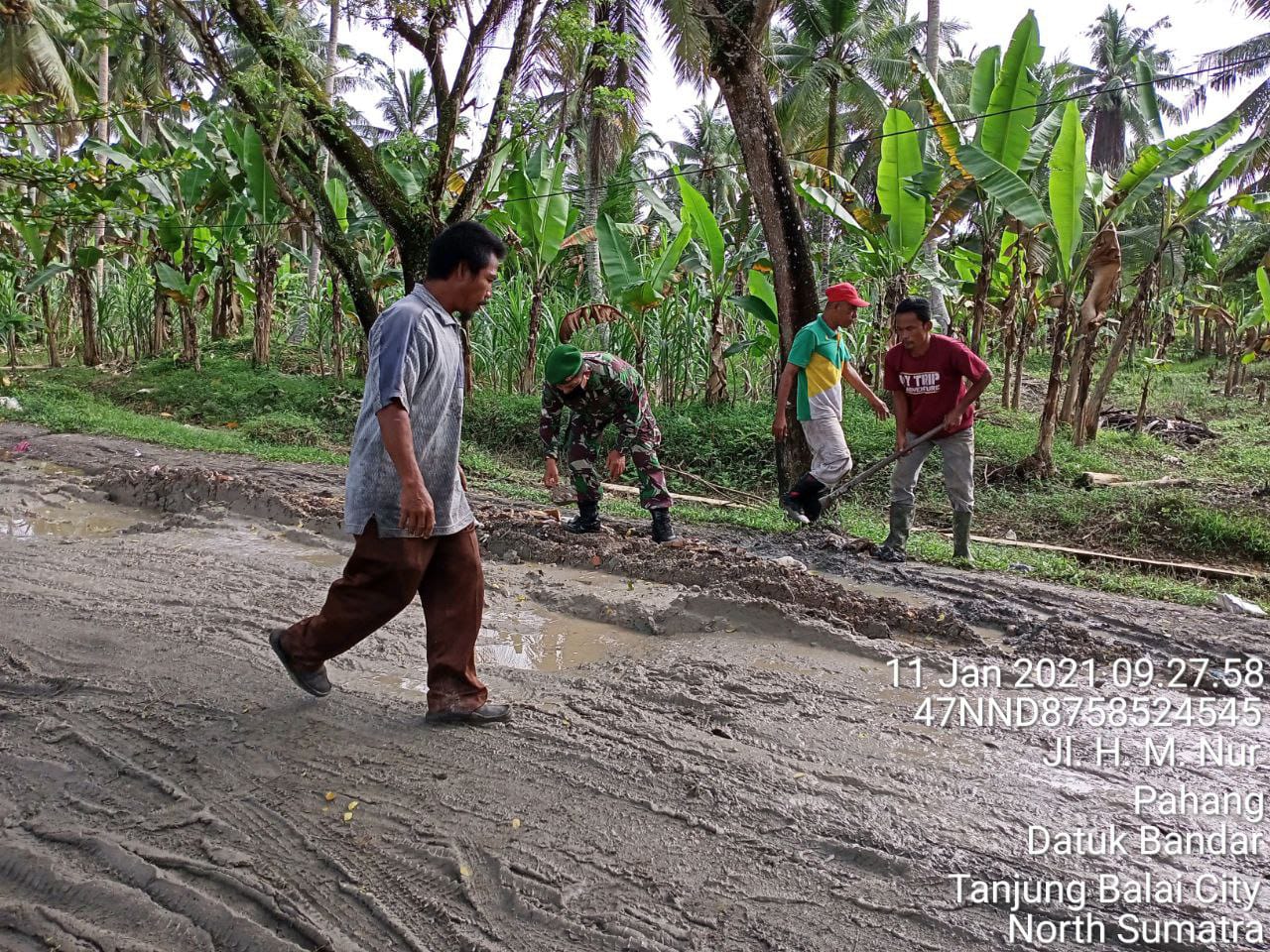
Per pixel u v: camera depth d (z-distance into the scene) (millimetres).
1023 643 4695
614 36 9453
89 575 5316
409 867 2607
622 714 3650
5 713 3516
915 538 7309
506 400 12359
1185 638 4887
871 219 11359
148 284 17641
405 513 3012
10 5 19703
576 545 6242
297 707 3561
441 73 9641
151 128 25141
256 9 9555
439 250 3205
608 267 11250
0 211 12289
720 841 2748
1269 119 17703
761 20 7703
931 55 16234
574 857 2652
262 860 2635
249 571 5516
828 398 7125
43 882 2553
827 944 2312
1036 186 12984
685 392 12227
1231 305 21703
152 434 11180
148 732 3359
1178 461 10438
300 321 19000
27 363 19156
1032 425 11914
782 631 4699
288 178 14320
